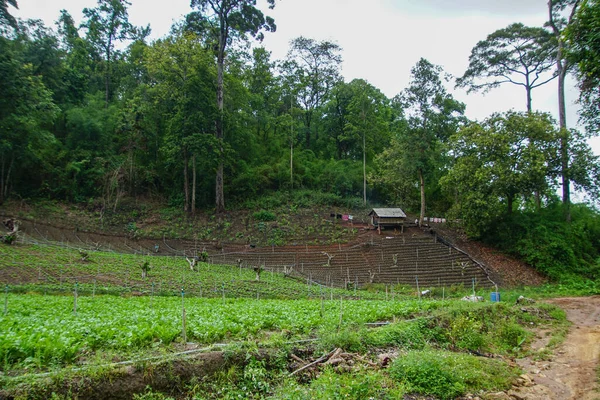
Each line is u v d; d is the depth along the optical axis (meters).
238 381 8.09
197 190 48.53
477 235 36.94
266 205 48.31
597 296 28.08
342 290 27.23
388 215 42.25
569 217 37.12
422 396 8.96
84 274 23.06
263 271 31.94
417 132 41.50
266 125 60.34
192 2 44.78
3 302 14.50
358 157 64.62
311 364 9.24
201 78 44.19
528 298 24.39
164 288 21.98
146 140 49.09
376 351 11.14
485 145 35.75
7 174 39.75
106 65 56.78
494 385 10.04
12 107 32.44
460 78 46.81
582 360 12.77
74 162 42.38
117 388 6.76
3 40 31.75
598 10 10.20
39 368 6.84
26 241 30.58
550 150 34.94
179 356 7.94
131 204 44.56
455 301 19.50
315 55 68.12
